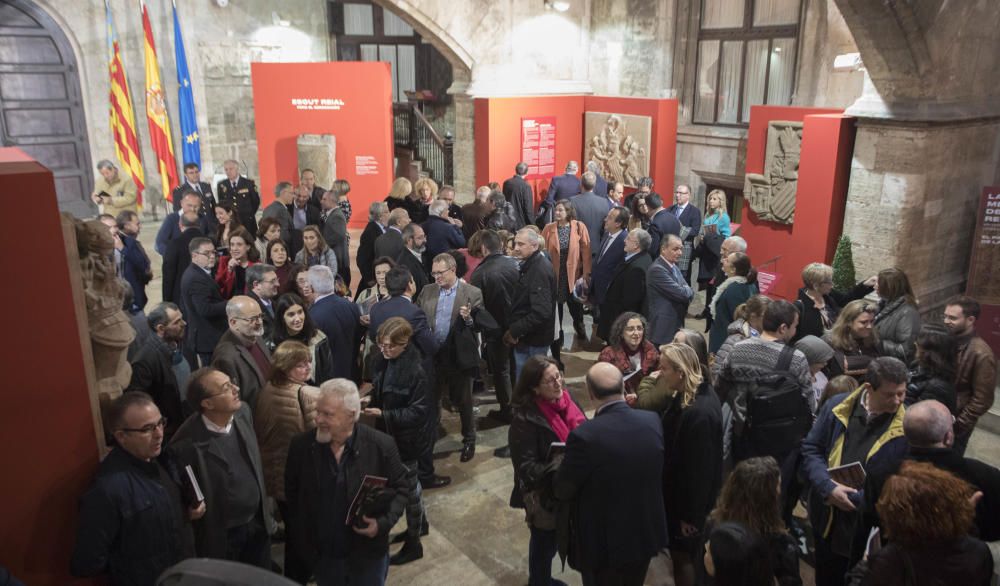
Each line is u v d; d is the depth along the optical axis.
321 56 13.26
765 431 3.41
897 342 4.32
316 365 4.00
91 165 11.25
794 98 8.12
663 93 9.49
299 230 7.10
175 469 2.57
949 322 3.83
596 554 2.79
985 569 2.06
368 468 2.82
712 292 7.39
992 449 5.14
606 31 10.05
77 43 10.74
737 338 3.91
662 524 2.85
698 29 9.21
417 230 5.79
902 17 5.60
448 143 10.87
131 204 8.47
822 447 3.25
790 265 7.19
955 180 6.60
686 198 7.64
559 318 6.21
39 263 2.04
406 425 3.69
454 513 4.24
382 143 10.31
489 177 9.57
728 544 2.15
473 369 4.68
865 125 6.31
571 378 6.18
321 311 4.36
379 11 13.70
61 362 2.13
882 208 6.31
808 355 3.78
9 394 2.06
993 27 6.46
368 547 2.83
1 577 1.94
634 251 5.47
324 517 2.79
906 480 2.12
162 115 11.09
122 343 2.44
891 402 2.94
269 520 3.07
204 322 4.74
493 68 9.59
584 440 2.71
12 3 10.21
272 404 3.27
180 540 2.50
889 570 2.10
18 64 10.41
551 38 9.94
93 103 11.05
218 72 12.02
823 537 3.19
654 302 5.21
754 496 2.34
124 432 2.29
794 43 8.17
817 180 6.75
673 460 3.12
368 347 4.43
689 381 3.06
